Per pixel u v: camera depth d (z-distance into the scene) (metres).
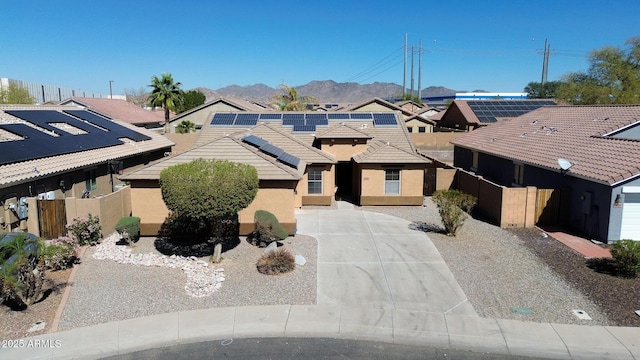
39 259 11.81
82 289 11.86
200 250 15.27
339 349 9.26
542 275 12.88
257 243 15.84
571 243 15.80
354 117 29.39
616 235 15.55
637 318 10.36
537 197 17.97
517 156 22.25
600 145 18.62
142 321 10.27
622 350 9.14
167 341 9.53
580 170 16.89
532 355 9.06
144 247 15.55
